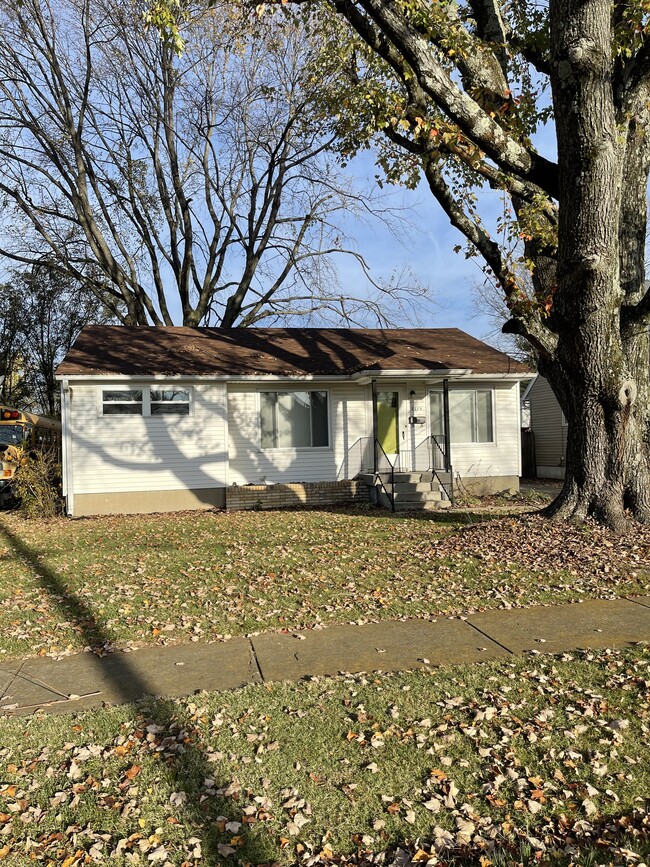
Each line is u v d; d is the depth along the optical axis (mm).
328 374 15961
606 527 9336
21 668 5293
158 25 7355
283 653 5496
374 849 2990
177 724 4195
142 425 15125
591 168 7977
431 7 7977
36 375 32969
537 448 26453
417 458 17250
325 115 13305
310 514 14250
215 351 17078
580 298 8695
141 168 25609
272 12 10375
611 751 3756
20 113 23734
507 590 7219
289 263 26125
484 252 10070
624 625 6023
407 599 7020
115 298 30500
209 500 15602
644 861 2842
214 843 3045
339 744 3908
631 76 9367
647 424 10172
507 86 9062
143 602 7082
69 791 3477
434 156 9039
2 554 10008
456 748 3840
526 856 2895
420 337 20281
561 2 7707
